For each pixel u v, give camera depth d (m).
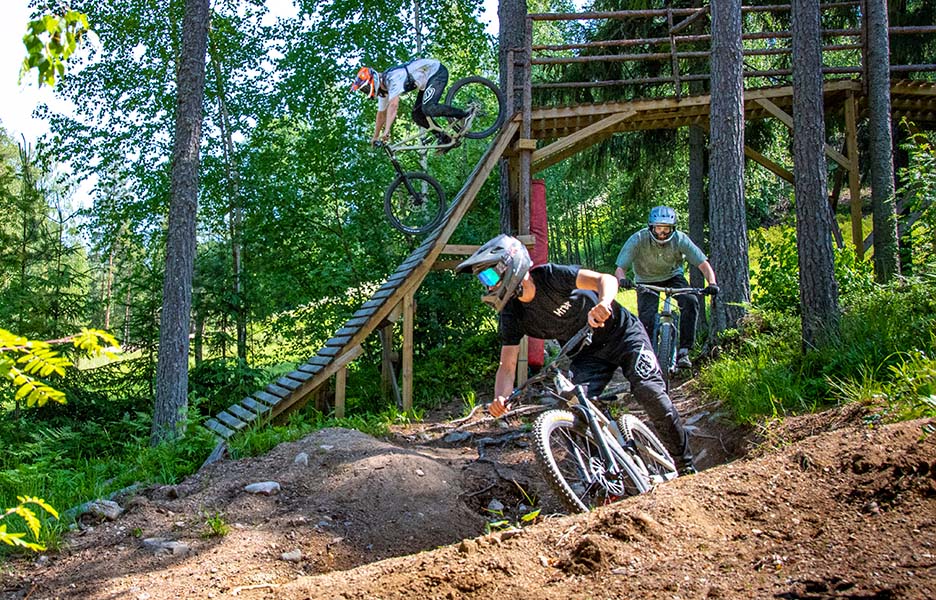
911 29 11.62
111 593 4.70
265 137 16.44
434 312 14.25
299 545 5.55
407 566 3.60
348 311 14.58
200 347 15.69
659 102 11.34
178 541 5.55
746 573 3.05
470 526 6.29
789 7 11.14
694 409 7.88
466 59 18.88
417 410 10.75
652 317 7.88
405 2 17.80
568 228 34.06
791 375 7.37
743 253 9.98
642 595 3.00
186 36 10.61
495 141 10.97
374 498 6.32
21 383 2.12
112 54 17.30
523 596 3.13
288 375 10.53
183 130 10.55
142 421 10.23
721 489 3.83
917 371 5.78
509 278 4.43
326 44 16.88
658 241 7.67
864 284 9.29
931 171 8.80
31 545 2.64
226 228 16.89
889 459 3.71
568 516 3.93
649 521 3.49
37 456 10.10
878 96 11.41
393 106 9.98
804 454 4.01
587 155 17.48
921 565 2.82
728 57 10.09
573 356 4.79
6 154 23.53
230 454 8.01
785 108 12.53
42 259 15.74
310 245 15.05
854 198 12.13
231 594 4.16
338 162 15.40
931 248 9.13
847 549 3.07
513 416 9.13
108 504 6.22
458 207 10.55
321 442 7.65
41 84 2.34
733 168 10.02
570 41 20.17
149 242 16.89
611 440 4.53
